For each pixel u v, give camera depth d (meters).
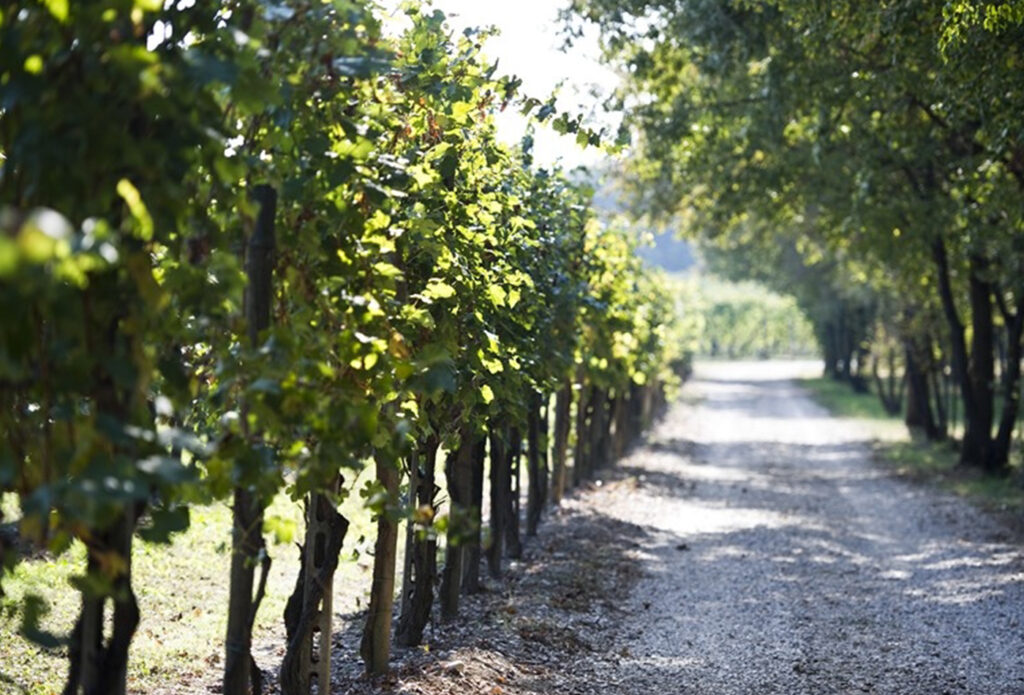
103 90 4.54
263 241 6.37
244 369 5.62
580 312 18.27
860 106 23.91
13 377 3.99
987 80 15.66
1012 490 28.56
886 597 17.17
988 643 14.37
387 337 6.95
